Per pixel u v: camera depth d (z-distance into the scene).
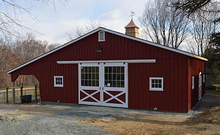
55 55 12.91
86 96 12.02
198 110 10.17
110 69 11.31
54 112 10.16
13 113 10.04
